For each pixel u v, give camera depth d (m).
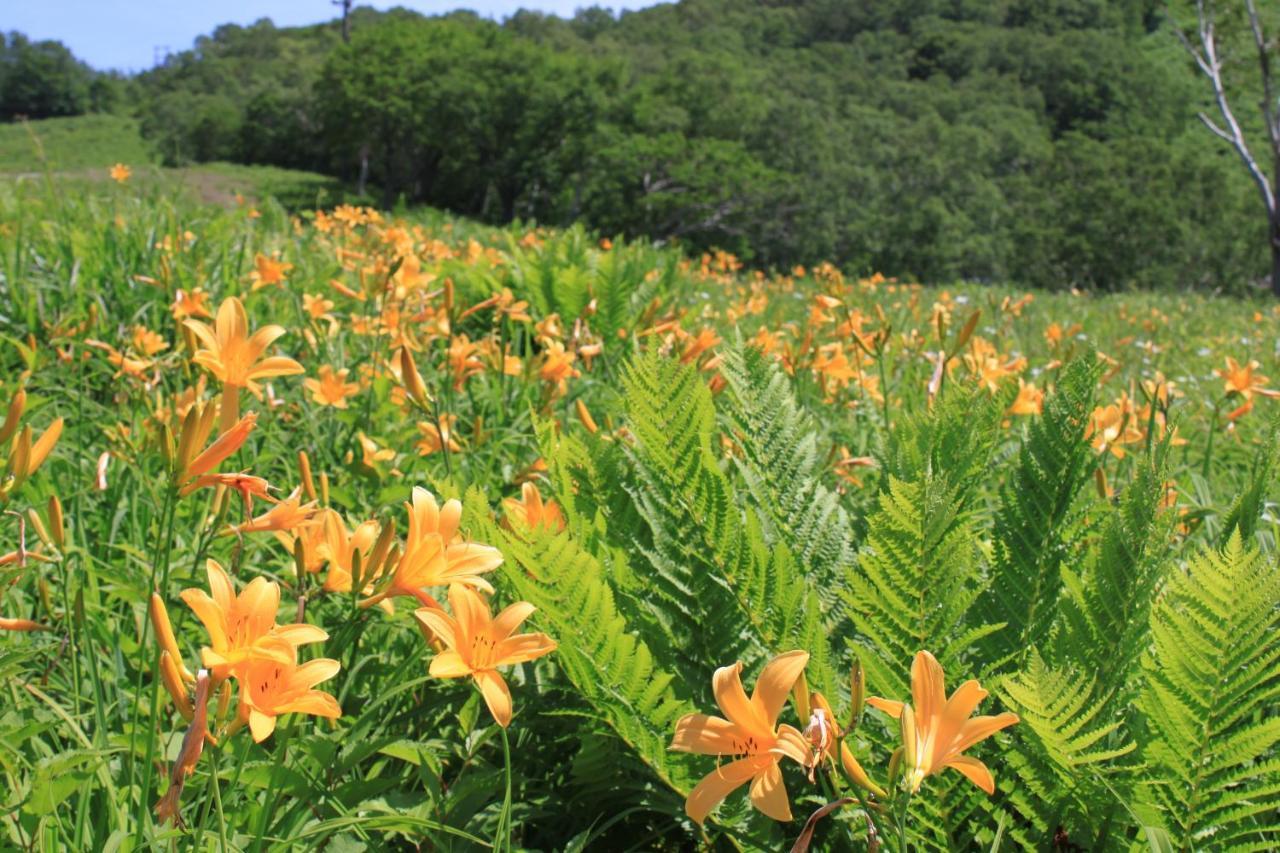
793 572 1.76
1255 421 4.67
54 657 2.01
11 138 53.88
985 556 2.07
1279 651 1.45
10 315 4.36
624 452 2.21
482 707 2.01
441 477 2.60
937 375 3.15
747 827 1.63
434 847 1.71
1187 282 48.25
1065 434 1.86
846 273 51.53
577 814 1.90
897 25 121.19
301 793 1.58
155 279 4.68
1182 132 87.56
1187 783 1.54
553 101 57.56
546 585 1.59
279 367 1.76
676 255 8.06
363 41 60.56
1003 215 54.97
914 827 1.63
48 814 1.48
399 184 62.94
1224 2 31.22
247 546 2.50
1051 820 1.63
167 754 1.62
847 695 1.80
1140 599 1.66
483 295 5.62
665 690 1.69
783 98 59.00
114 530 2.64
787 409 2.18
